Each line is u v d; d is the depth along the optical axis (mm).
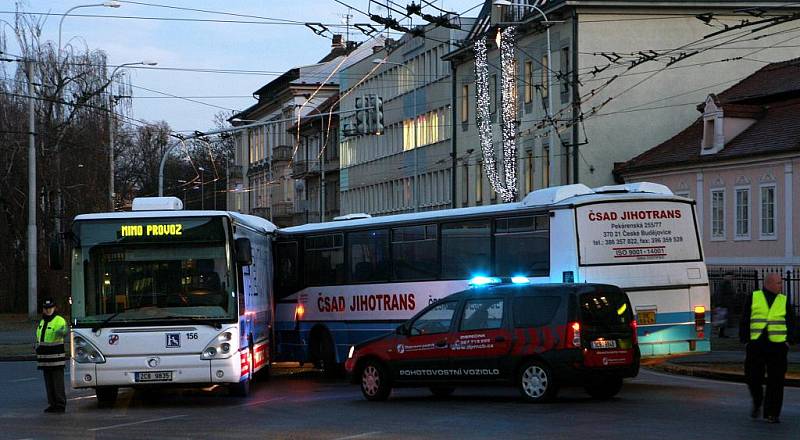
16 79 63906
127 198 97688
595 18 54156
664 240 22609
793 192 43125
